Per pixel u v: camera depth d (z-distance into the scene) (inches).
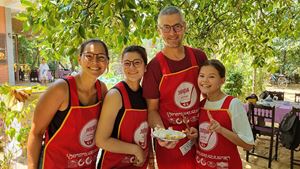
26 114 119.8
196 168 88.7
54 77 597.9
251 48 165.0
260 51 161.3
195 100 85.9
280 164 184.5
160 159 89.4
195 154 90.0
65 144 68.5
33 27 89.8
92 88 72.7
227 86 318.7
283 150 210.2
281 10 159.2
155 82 82.6
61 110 67.5
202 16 159.0
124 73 76.7
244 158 193.5
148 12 105.0
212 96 84.3
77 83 69.8
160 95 84.1
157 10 106.6
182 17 80.2
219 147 81.0
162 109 85.4
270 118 183.3
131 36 112.5
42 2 87.2
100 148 77.2
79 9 85.1
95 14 82.6
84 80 69.9
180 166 87.7
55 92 65.5
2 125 125.9
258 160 190.7
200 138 85.4
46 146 69.3
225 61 184.9
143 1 98.6
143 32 107.6
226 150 80.6
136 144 77.2
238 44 176.6
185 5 129.5
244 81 332.8
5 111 117.2
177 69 83.0
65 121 67.4
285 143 173.3
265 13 161.6
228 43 179.8
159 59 83.1
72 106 67.3
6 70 446.0
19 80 584.1
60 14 83.1
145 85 81.8
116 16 79.8
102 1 72.6
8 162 128.0
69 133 68.0
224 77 83.6
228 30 171.3
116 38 100.9
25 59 662.5
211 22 165.9
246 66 336.2
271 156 180.5
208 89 81.5
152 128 84.1
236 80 319.0
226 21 165.6
